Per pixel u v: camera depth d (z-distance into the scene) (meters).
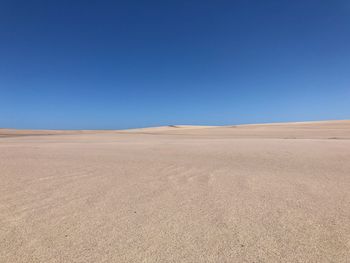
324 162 9.55
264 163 9.64
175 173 7.91
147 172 8.05
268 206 4.85
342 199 5.22
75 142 23.11
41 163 9.64
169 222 4.12
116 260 3.04
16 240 3.51
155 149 14.73
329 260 3.02
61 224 4.04
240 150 13.70
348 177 7.17
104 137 36.22
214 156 11.59
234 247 3.32
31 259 3.05
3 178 7.11
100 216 4.38
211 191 5.91
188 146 16.39
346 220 4.14
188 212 4.56
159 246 3.36
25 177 7.26
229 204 4.98
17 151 13.88
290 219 4.21
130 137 35.69
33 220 4.20
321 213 4.46
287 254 3.15
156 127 113.19
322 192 5.75
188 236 3.63
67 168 8.62
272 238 3.56
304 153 11.95
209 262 3.00
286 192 5.78
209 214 4.46
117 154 12.41
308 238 3.54
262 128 61.22
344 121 75.75
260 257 3.09
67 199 5.30
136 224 4.04
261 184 6.51
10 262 2.99
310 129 50.38
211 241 3.48
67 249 3.28
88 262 3.00
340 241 3.44
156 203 5.06
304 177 7.25
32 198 5.36
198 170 8.36
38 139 31.34
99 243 3.44
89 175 7.59
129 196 5.53
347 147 13.95
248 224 4.03
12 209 4.71
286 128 57.09
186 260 3.04
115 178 7.21
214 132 52.81
